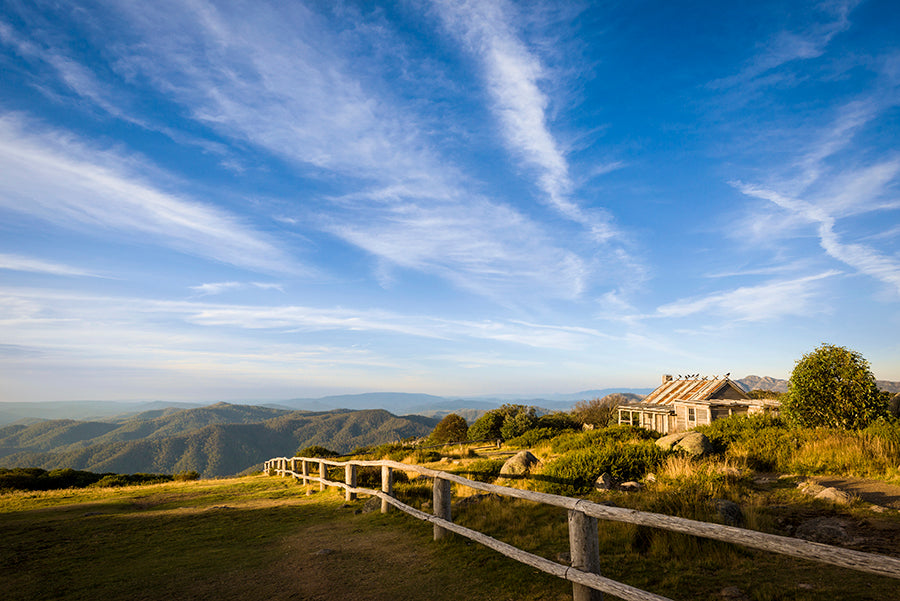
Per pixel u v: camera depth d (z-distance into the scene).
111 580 5.67
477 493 10.61
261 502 13.23
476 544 6.17
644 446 11.98
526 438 29.56
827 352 14.58
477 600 4.39
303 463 18.34
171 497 15.48
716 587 4.33
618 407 38.25
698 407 29.02
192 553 7.02
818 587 4.12
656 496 7.45
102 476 33.22
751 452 11.62
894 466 9.09
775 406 23.06
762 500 7.57
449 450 27.42
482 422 44.41
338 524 8.67
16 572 6.21
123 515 11.33
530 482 11.30
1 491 25.59
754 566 4.76
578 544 3.90
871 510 6.56
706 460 11.07
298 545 7.14
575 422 45.75
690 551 5.27
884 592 3.92
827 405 13.98
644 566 5.06
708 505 6.66
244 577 5.57
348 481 11.76
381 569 5.57
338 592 4.88
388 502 9.06
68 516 11.43
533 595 4.38
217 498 14.81
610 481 10.28
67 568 6.36
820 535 5.67
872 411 13.31
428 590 4.78
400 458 24.22
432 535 6.99
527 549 6.00
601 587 3.52
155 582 5.52
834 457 10.09
